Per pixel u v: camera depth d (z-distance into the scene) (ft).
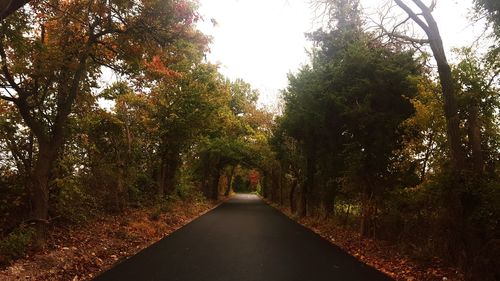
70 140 46.98
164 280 27.78
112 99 63.00
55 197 43.29
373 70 49.60
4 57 35.45
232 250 41.32
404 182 45.73
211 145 130.21
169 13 38.63
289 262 35.40
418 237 39.17
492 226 26.68
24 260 30.50
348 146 50.80
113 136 63.62
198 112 80.33
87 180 53.88
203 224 70.18
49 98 41.91
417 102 40.04
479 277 26.84
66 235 41.34
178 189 104.63
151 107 72.38
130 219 57.72
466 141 33.50
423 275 30.58
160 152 81.92
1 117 40.09
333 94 52.90
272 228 65.21
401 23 39.50
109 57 43.88
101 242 40.96
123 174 65.82
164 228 59.52
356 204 60.29
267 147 124.88
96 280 27.58
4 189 40.09
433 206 34.24
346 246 46.50
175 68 74.95
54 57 37.60
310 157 76.43
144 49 41.55
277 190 150.20
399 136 47.11
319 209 76.48
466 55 34.45
